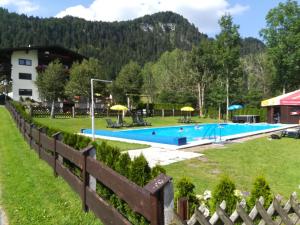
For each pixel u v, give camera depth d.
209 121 37.56
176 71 62.28
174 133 26.44
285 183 7.52
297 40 40.31
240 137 17.61
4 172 8.17
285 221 3.66
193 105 54.38
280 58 42.06
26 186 6.81
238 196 4.17
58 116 35.03
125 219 3.60
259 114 37.75
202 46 47.34
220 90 41.44
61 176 7.18
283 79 42.94
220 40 40.16
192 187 4.11
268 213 3.60
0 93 54.00
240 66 41.44
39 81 38.25
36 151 10.66
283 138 17.19
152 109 45.84
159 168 4.19
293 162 10.17
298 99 21.53
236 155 11.50
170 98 58.06
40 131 9.77
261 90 53.34
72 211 5.28
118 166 4.75
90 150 5.23
